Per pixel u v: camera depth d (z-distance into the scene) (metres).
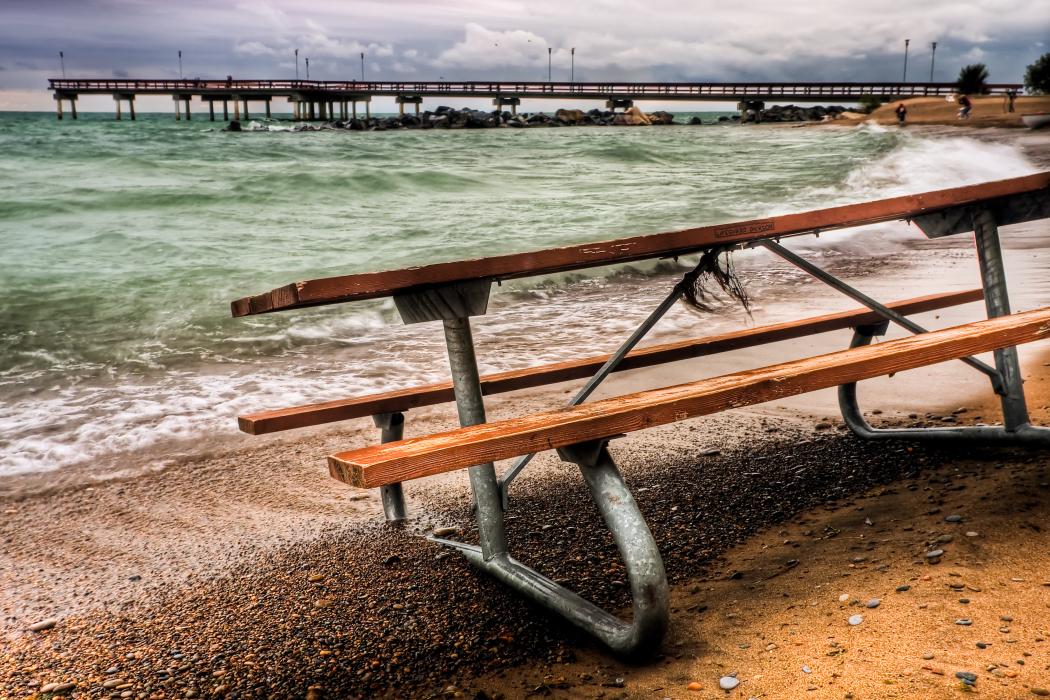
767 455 3.88
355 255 11.70
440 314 2.36
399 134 60.06
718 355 5.93
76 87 83.44
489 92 80.56
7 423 5.09
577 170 28.02
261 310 2.19
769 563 2.72
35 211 16.53
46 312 8.18
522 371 3.38
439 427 4.85
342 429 4.97
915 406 4.41
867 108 69.69
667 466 3.85
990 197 2.90
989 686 1.76
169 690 2.39
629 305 8.23
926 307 3.93
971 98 64.06
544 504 3.58
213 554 3.35
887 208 2.74
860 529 2.85
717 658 2.13
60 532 3.63
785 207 15.69
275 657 2.53
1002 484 2.95
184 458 4.52
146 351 6.83
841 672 1.92
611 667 2.22
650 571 2.06
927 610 2.12
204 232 14.20
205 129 67.00
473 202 18.62
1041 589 2.13
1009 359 3.34
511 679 2.25
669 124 83.31
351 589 2.94
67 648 2.68
